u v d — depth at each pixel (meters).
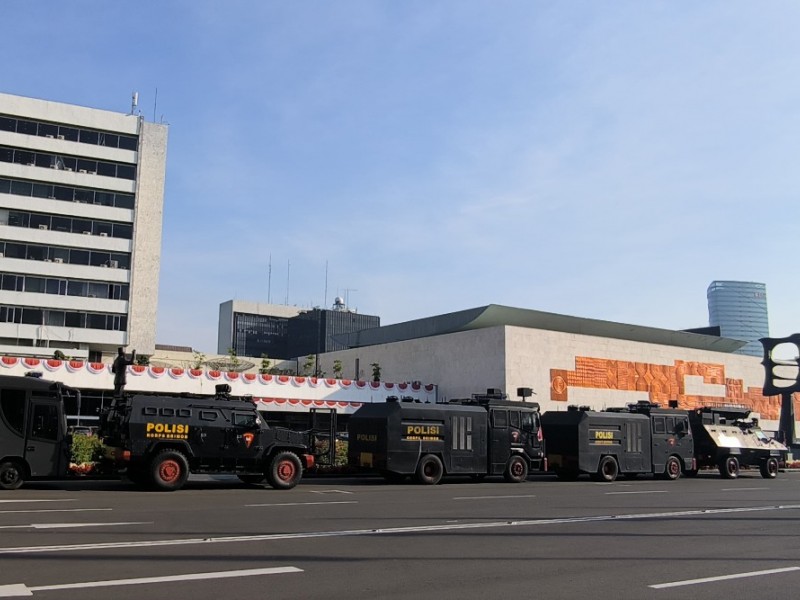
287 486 20.12
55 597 6.81
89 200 71.88
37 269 68.81
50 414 19.00
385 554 9.50
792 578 8.55
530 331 45.84
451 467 24.33
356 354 58.56
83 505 14.34
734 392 56.34
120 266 72.44
